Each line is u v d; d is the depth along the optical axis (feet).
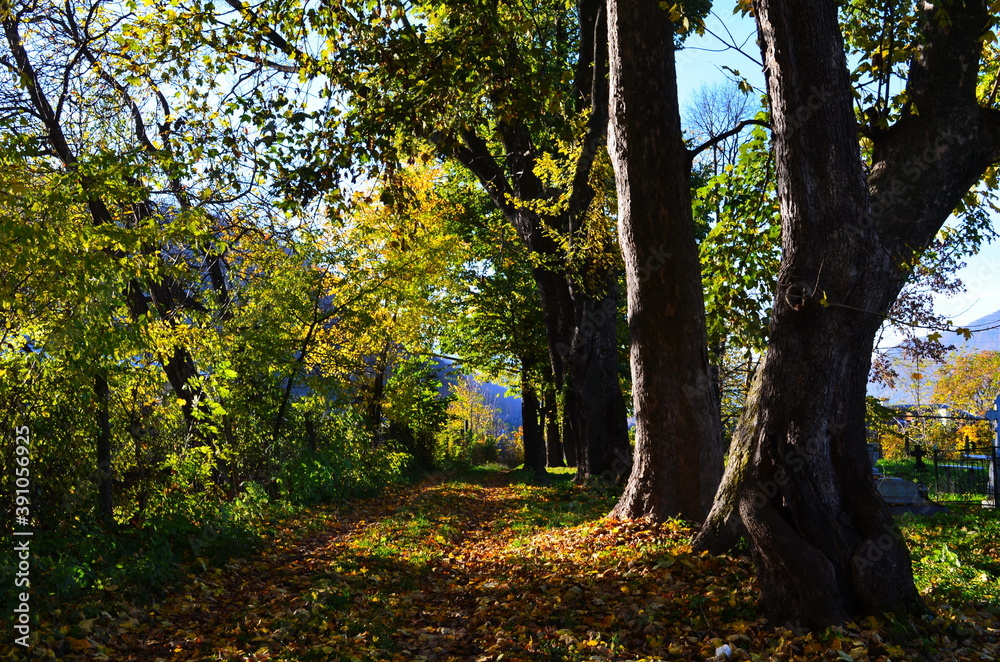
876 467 60.13
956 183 22.52
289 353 52.65
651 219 32.27
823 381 20.76
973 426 76.54
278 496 48.32
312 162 33.42
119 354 27.53
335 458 56.03
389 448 77.77
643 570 25.52
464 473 104.63
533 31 49.96
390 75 33.47
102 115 39.52
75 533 25.09
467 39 33.73
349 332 59.52
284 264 47.24
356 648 19.07
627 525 32.73
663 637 19.35
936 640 18.66
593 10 48.34
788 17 19.94
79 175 26.21
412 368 82.53
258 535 35.99
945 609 21.22
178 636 20.86
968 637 19.31
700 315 33.09
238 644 19.97
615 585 24.41
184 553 29.12
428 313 67.15
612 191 51.21
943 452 64.95
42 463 25.71
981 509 42.47
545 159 50.98
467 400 173.58
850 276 20.40
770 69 20.83
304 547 37.27
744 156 36.04
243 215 40.57
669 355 32.99
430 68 33.06
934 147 22.27
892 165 22.77
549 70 52.80
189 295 43.98
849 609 19.86
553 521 41.73
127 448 34.01
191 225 32.19
